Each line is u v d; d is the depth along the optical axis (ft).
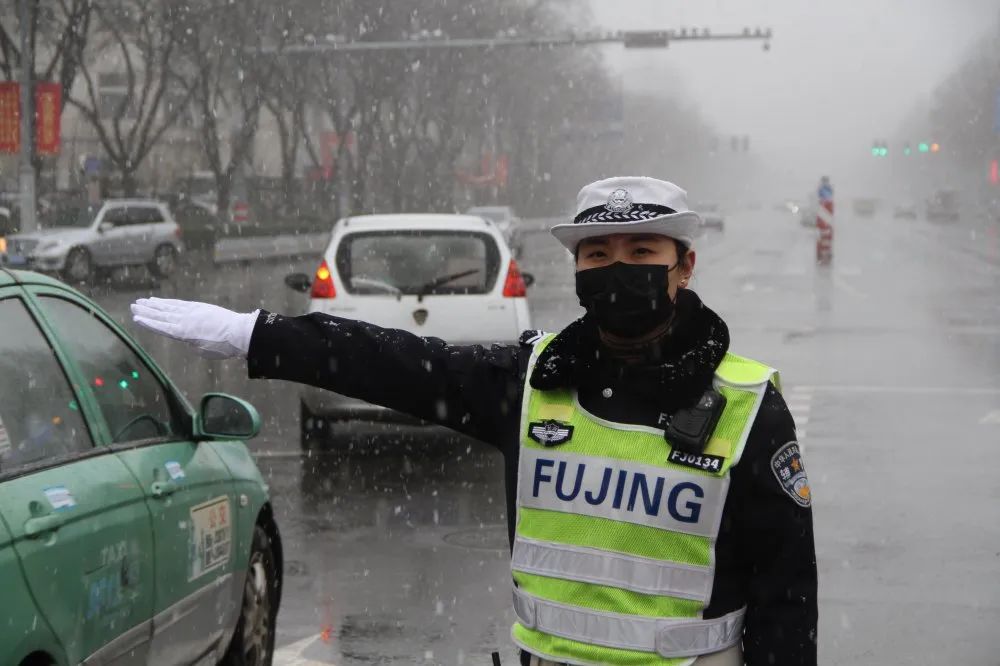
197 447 18.33
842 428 46.14
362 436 45.03
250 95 208.33
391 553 29.94
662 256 10.23
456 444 43.70
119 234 123.65
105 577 14.56
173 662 16.71
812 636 10.04
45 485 13.94
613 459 9.97
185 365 64.80
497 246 43.68
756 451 9.86
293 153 225.15
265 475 38.73
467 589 27.02
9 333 14.94
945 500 35.12
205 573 17.71
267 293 116.16
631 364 10.21
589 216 10.30
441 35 228.02
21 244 116.78
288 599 26.27
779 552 9.98
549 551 10.10
